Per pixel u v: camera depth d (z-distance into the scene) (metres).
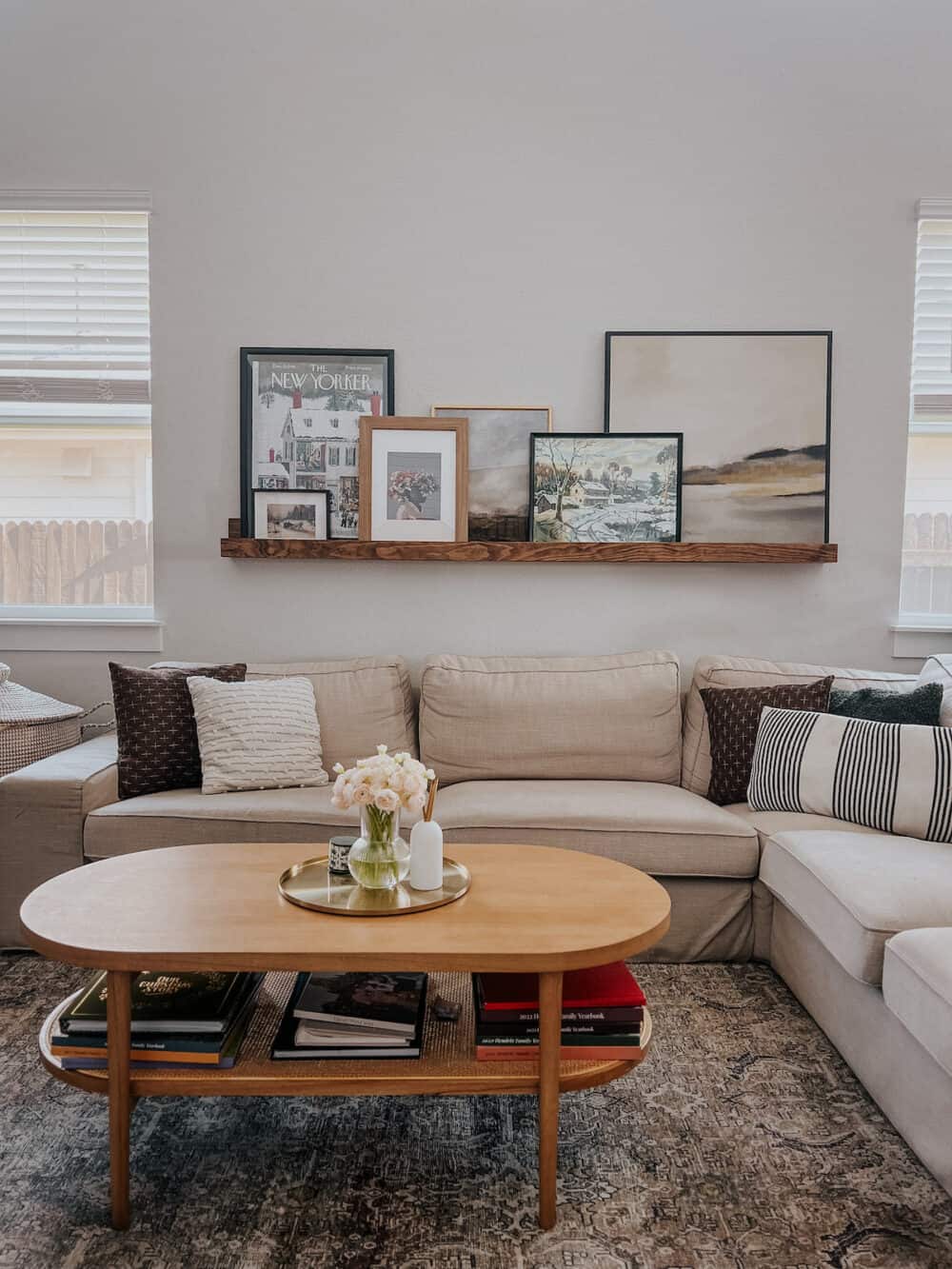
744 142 3.31
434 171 3.33
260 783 2.80
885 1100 1.80
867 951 1.80
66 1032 1.62
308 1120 1.83
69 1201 1.58
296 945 1.55
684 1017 2.26
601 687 3.09
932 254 3.36
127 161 3.33
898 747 2.48
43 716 3.01
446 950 1.54
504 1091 1.58
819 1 3.29
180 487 3.37
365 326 3.35
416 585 3.39
